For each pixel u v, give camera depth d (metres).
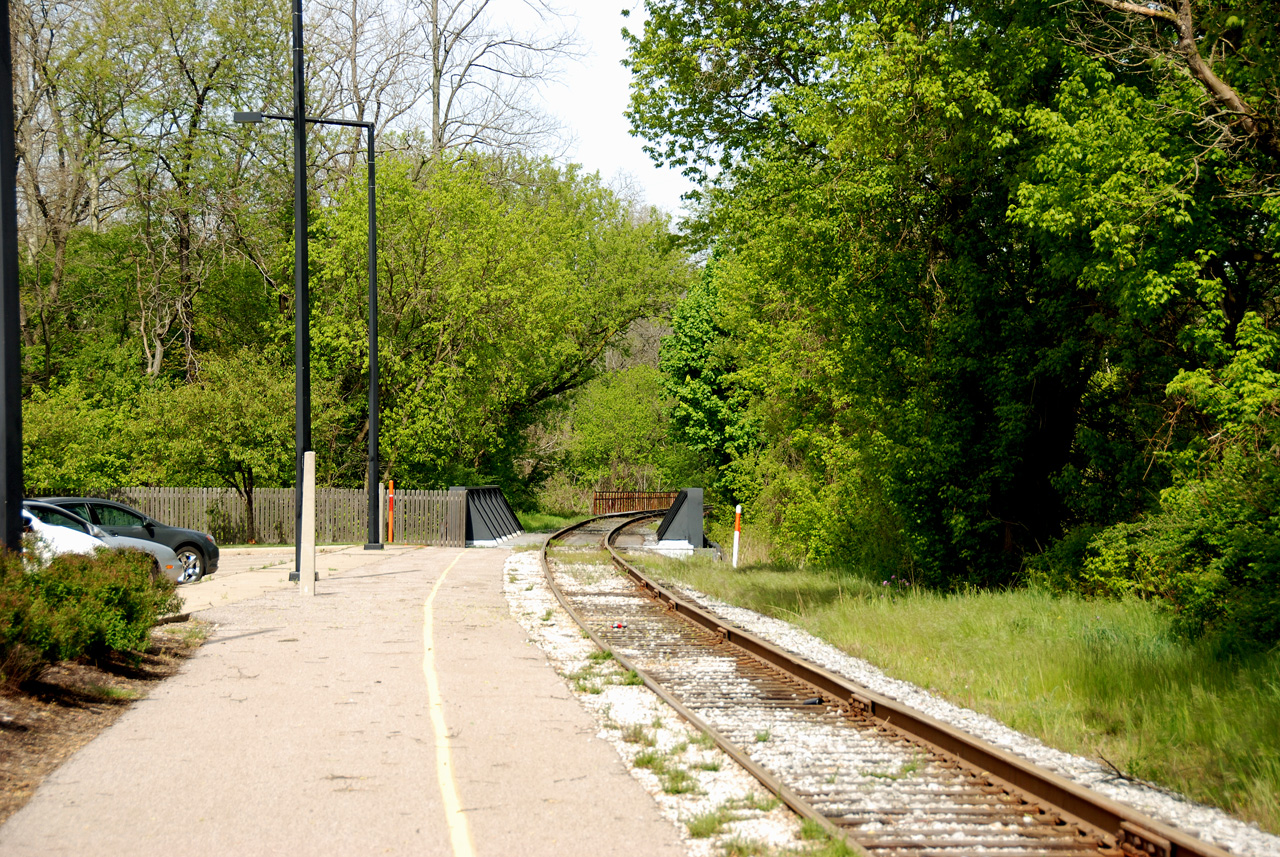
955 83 16.80
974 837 5.80
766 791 6.52
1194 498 14.08
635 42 23.92
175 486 34.34
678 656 11.87
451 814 5.97
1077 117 15.59
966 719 9.01
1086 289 17.66
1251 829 6.21
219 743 7.50
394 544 31.95
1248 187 15.18
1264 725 8.00
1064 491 19.97
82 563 10.51
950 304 20.22
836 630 13.94
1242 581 12.84
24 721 7.74
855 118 17.92
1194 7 15.17
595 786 6.56
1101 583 16.86
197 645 11.87
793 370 29.17
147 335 45.22
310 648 11.69
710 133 24.17
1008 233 19.17
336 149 45.34
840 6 18.55
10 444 9.95
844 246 19.81
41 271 44.22
